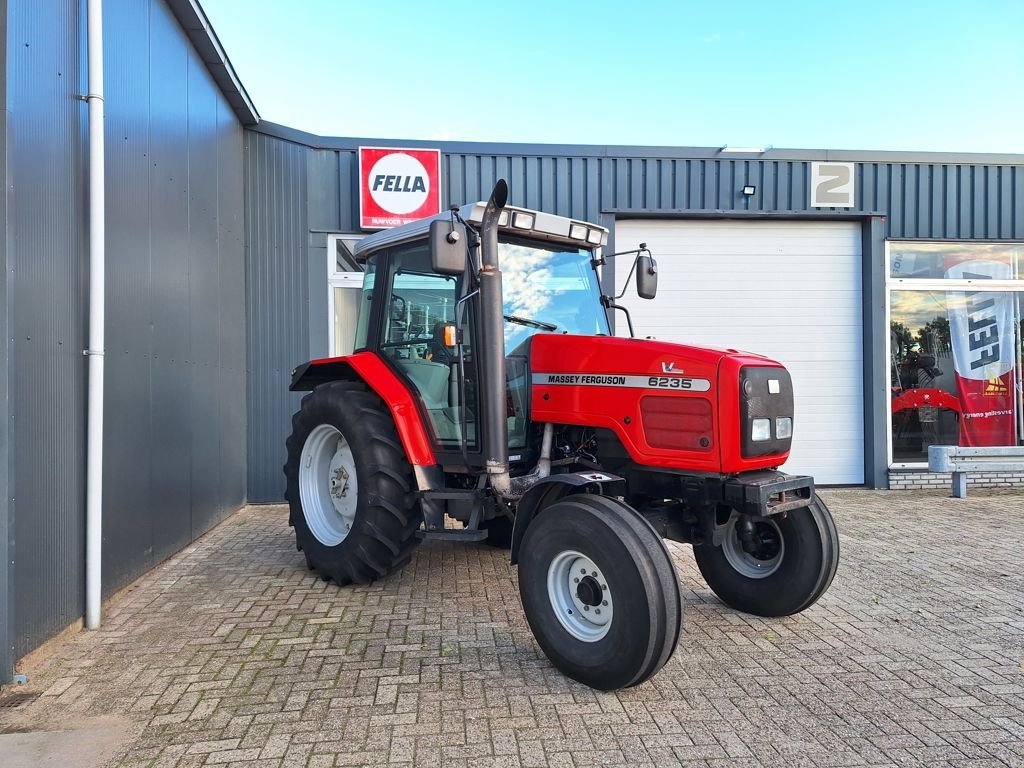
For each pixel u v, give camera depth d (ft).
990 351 27.68
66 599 11.69
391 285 14.94
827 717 9.08
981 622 12.65
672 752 8.23
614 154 25.86
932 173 26.94
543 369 12.88
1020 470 25.12
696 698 9.62
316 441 15.70
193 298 18.44
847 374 27.27
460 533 13.08
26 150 10.51
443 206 24.98
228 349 21.83
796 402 27.35
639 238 26.73
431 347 13.73
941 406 27.55
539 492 10.91
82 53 12.41
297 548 17.38
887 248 26.89
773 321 27.20
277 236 24.08
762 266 27.12
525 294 13.46
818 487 27.22
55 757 8.15
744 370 10.93
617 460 12.14
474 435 12.88
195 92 18.85
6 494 9.91
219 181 21.02
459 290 13.08
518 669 10.59
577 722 8.94
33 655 10.70
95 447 12.23
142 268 15.05
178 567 16.16
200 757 8.14
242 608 13.34
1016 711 9.24
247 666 10.68
